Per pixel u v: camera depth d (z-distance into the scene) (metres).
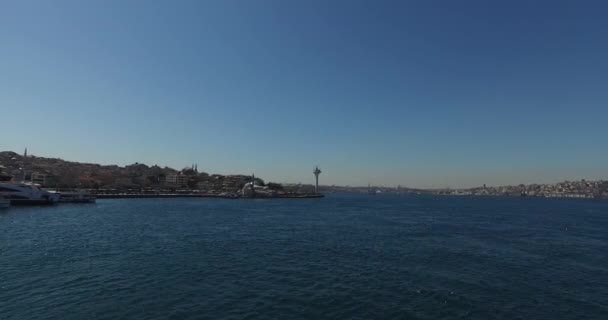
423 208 152.12
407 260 38.53
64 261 34.28
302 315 21.80
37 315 20.50
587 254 43.31
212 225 69.44
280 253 41.47
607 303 25.09
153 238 50.25
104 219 74.88
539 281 30.52
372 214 109.88
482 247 47.56
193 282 28.19
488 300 25.33
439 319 21.67
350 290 27.08
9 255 36.38
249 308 22.75
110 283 27.19
